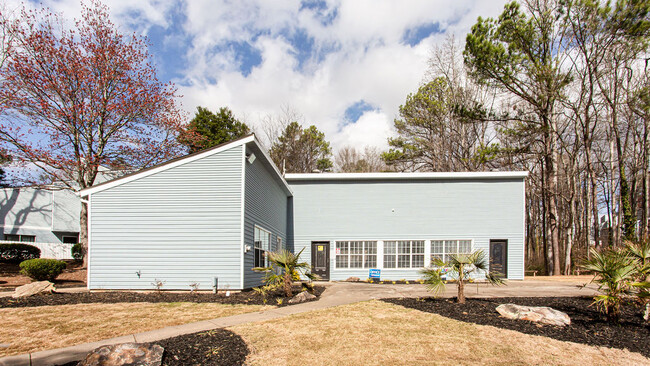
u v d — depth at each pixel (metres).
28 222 25.33
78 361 5.36
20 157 18.17
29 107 18.16
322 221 19.78
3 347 6.00
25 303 9.31
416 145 31.45
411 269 19.23
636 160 26.80
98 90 19.20
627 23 19.00
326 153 39.47
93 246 11.55
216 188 11.80
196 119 32.81
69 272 17.52
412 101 31.30
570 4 20.23
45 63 18.28
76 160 19.25
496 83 21.92
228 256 11.60
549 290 12.83
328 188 19.95
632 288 8.03
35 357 5.52
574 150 26.12
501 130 27.50
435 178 19.69
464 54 21.77
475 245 19.19
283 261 10.76
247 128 36.19
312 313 8.63
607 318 8.06
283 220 18.86
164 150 21.41
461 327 7.47
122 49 19.81
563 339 6.84
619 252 8.21
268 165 14.27
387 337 6.84
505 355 6.09
